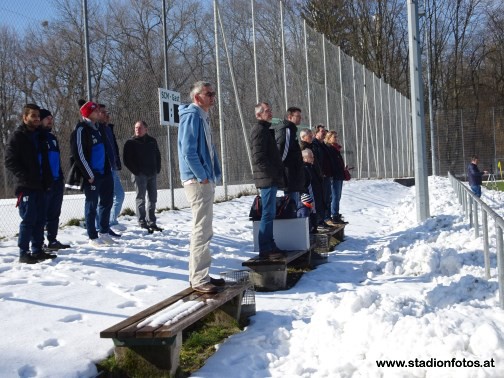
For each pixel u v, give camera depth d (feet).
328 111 71.67
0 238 29.66
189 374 14.67
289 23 59.21
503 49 179.22
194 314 14.96
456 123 156.87
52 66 40.70
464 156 156.35
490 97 179.73
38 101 40.40
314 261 29.84
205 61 49.98
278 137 27.02
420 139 44.09
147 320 14.55
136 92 43.55
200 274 17.52
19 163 22.62
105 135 27.55
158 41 47.29
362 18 157.69
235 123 50.72
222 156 49.60
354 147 84.48
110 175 27.53
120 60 43.88
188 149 17.29
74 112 40.37
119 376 14.25
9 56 39.04
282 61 56.59
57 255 24.95
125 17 45.98
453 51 178.40
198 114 17.65
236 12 50.31
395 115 117.60
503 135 155.12
